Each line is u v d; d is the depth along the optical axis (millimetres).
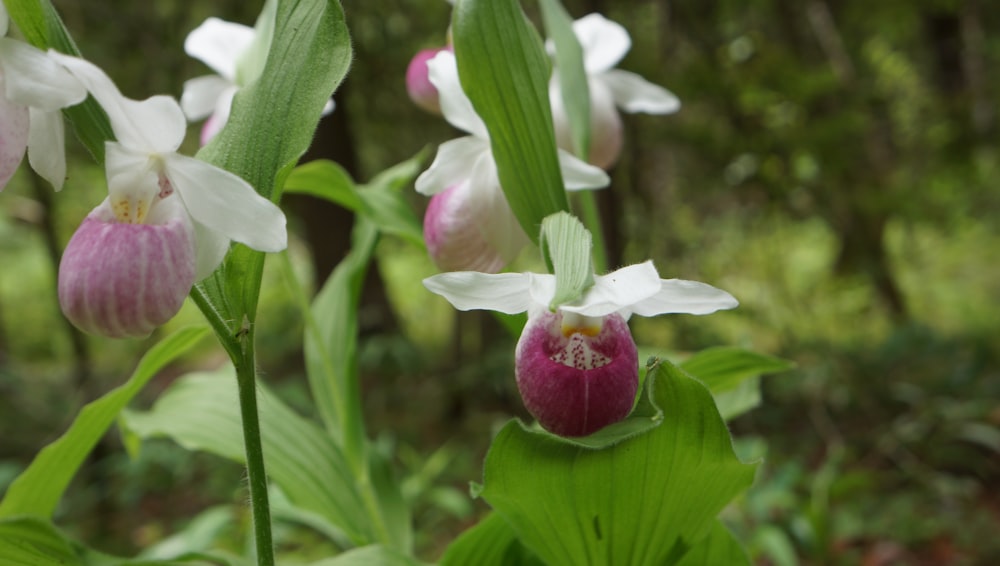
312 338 2939
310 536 5594
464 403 9516
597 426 1658
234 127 1727
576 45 2453
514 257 2207
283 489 2621
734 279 10180
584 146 2393
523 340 1720
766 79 8031
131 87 8195
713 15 9297
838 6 11023
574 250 1565
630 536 1907
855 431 8281
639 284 1622
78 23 7988
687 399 1631
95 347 12148
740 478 1788
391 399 9914
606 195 7938
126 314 1562
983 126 10977
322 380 2906
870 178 9438
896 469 7531
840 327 10992
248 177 1700
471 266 2195
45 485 2416
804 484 6473
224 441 2652
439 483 7941
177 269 1609
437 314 14258
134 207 1685
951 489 6680
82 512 7109
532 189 1896
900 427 7703
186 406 2752
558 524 1886
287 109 1704
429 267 14000
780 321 9703
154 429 2625
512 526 1924
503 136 1863
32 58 1543
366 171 10188
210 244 1707
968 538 6238
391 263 15570
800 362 9266
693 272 9828
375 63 8312
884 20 11289
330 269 10492
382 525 2699
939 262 15633
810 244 13656
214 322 1723
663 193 9906
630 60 8031
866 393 8781
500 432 1636
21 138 1639
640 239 9023
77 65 1533
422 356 10312
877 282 11023
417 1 8234
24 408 8523
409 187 9398
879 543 6242
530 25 1904
